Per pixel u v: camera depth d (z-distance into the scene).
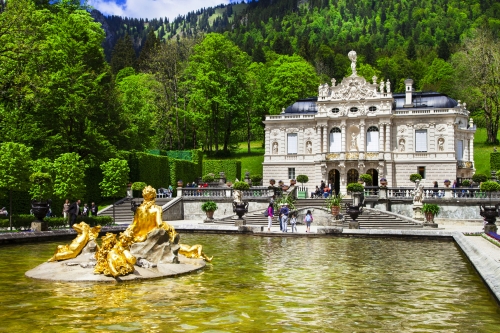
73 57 56.47
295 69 102.69
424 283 17.78
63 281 16.66
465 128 73.81
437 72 139.88
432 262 23.33
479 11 197.12
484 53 98.50
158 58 94.50
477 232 35.59
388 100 71.81
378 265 22.17
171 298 14.59
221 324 11.94
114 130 58.84
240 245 30.81
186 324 11.88
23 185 35.88
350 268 21.20
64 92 51.56
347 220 48.12
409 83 74.62
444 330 11.72
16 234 30.03
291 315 12.95
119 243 17.48
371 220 46.94
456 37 185.88
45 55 53.19
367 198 55.94
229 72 95.56
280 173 76.69
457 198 52.28
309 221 39.78
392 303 14.52
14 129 49.75
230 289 16.12
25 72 49.84
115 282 16.50
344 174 72.62
